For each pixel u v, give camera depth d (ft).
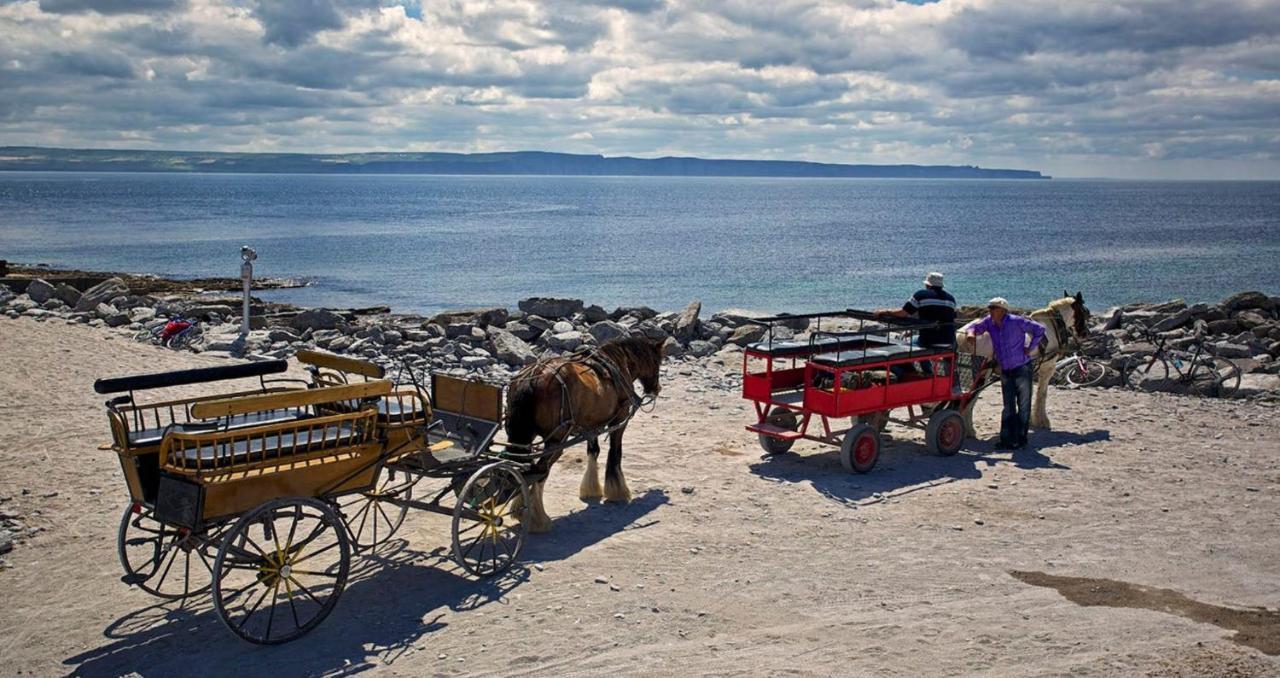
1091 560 32.83
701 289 151.74
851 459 41.83
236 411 25.52
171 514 25.75
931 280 45.83
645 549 33.40
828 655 26.00
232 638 26.73
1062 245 257.34
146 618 27.96
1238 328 81.66
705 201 652.48
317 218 358.43
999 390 61.36
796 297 143.95
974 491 40.04
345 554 27.89
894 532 35.24
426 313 121.19
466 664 25.44
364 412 28.76
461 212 425.69
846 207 559.38
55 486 38.27
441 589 30.09
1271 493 40.11
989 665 25.49
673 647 26.40
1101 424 52.01
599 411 36.04
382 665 25.38
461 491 31.22
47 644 26.32
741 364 67.56
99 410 49.14
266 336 72.08
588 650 26.20
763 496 39.24
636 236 276.41
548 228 311.06
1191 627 27.81
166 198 549.13
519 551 32.19
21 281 100.48
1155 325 82.17
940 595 29.89
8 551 32.35
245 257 72.08
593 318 84.89
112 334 73.46
